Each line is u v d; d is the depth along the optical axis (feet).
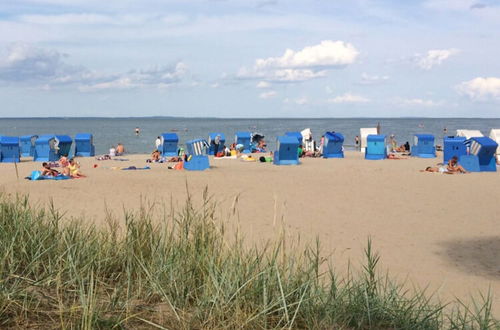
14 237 13.87
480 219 35.63
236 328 10.57
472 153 73.82
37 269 13.00
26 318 10.39
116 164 86.53
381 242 28.60
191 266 13.10
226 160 94.07
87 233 16.61
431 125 539.70
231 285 11.96
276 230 30.22
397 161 90.43
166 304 11.93
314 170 72.18
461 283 21.21
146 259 14.43
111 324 10.32
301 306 11.69
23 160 96.58
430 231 31.71
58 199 42.83
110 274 13.80
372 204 41.88
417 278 21.83
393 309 12.87
